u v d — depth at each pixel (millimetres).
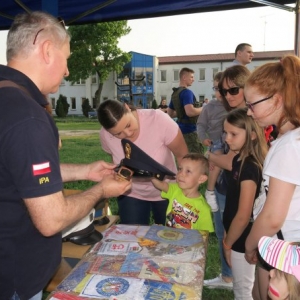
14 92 1137
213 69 42250
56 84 1353
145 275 1399
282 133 1446
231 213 2057
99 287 1322
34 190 1097
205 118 3570
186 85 5160
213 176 2596
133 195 2621
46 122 1139
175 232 1852
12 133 1077
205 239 1770
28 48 1250
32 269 1321
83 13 3607
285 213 1368
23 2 3578
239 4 3369
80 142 13445
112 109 2111
